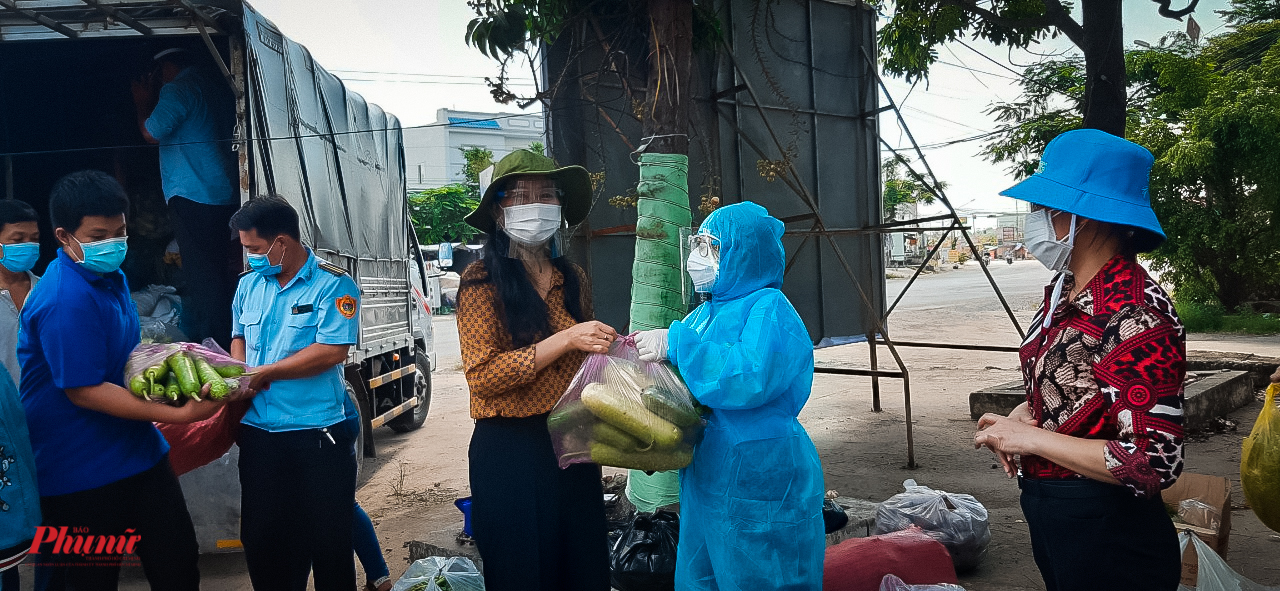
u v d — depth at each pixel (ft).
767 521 7.02
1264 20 45.44
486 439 7.46
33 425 7.64
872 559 9.91
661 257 14.06
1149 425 5.32
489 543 7.35
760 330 6.86
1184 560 10.09
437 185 122.72
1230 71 46.37
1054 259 6.16
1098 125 19.40
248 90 14.44
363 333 19.95
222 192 16.30
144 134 18.07
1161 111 49.01
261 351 9.11
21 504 7.13
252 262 9.12
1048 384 6.00
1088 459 5.53
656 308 14.05
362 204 21.38
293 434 8.74
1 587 7.62
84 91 18.69
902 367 19.17
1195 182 48.70
